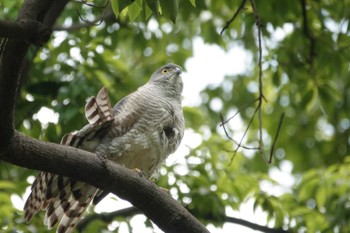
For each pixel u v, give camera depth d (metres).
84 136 9.47
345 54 15.62
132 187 8.06
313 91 16.05
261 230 13.49
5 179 14.28
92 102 9.19
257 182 13.77
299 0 15.18
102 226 12.41
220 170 13.85
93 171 7.75
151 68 16.38
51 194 9.45
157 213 8.23
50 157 7.36
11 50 6.77
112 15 14.44
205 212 12.92
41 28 6.82
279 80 15.82
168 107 10.38
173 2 7.45
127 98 10.24
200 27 17.25
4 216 11.94
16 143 7.08
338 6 15.79
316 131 19.58
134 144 9.91
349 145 18.73
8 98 6.84
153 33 15.89
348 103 18.47
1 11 13.48
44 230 12.27
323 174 14.44
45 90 13.09
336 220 13.55
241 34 17.36
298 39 15.96
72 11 14.45
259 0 14.91
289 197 14.02
